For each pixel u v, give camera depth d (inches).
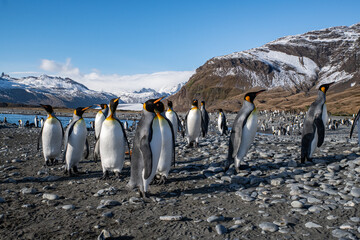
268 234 142.3
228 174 268.7
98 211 181.9
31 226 159.8
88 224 161.6
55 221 166.6
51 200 203.2
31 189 227.0
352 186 209.9
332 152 370.3
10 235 148.5
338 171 263.6
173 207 187.2
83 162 368.2
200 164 314.0
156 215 173.5
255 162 311.6
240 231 146.4
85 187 243.3
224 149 420.5
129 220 166.6
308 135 299.3
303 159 303.1
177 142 542.6
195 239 140.3
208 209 180.1
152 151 203.2
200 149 425.1
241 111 268.8
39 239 143.6
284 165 297.7
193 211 178.4
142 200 198.8
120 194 220.7
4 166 331.6
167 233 148.3
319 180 234.1
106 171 267.7
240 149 269.6
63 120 2337.6
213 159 342.0
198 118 443.2
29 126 1398.9
